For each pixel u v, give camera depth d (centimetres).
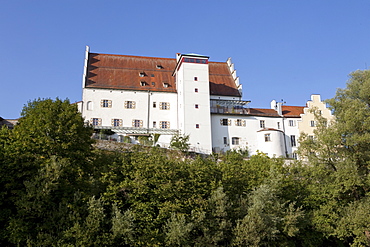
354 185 3838
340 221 3691
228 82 7431
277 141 6341
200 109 6381
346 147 4081
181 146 5369
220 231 3238
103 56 7300
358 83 5138
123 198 3344
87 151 3588
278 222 3431
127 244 3002
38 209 2759
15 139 3338
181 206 3316
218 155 5569
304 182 4325
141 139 5825
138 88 6662
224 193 3416
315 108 4494
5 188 2994
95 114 6275
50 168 2962
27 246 2602
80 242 2650
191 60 6625
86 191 3175
